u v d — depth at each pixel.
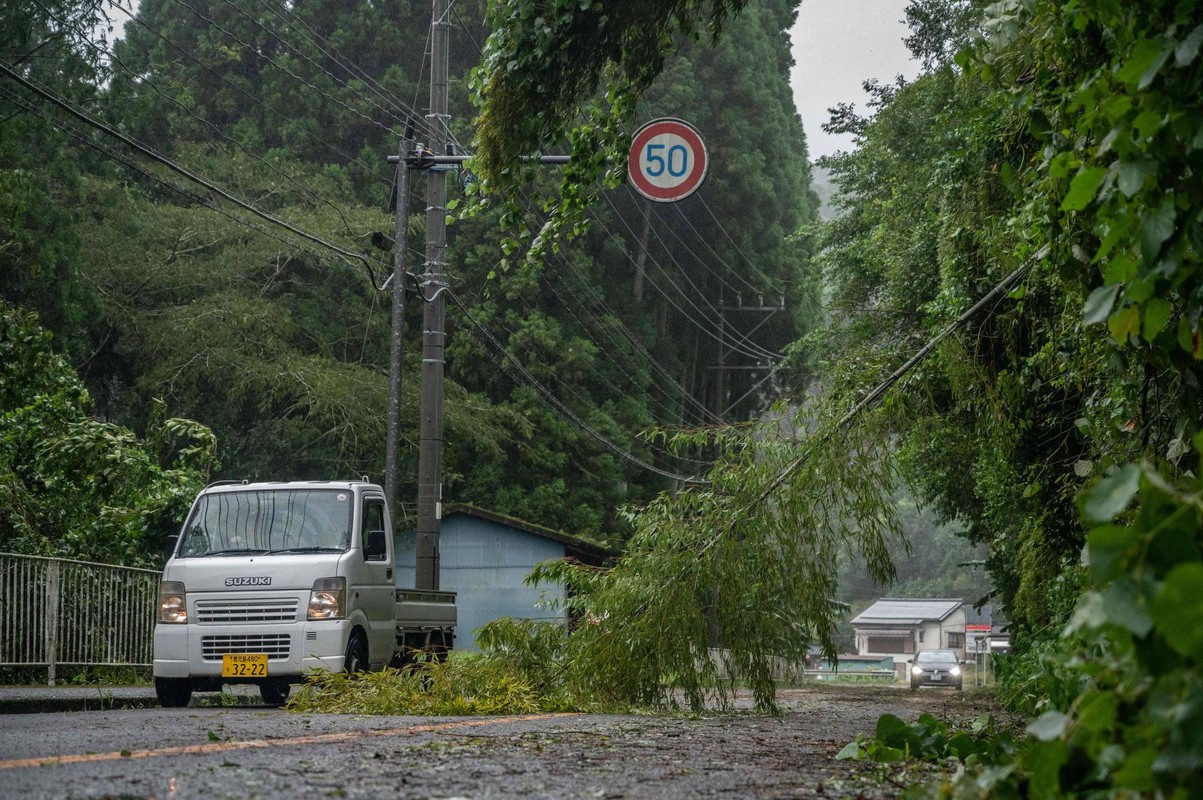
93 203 43.97
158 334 43.41
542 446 50.62
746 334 64.62
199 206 48.03
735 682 13.02
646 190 21.39
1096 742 3.21
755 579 12.74
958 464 21.56
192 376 43.09
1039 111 7.80
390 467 26.70
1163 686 2.57
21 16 34.72
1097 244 7.36
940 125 22.03
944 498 30.08
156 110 41.47
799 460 12.82
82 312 38.81
